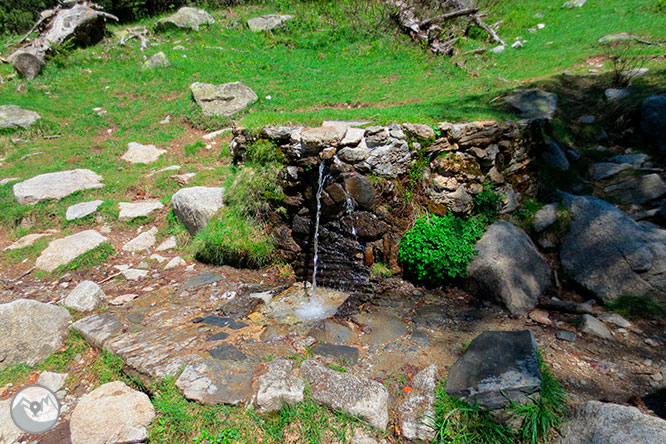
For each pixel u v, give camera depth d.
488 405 2.85
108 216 6.09
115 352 3.62
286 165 4.96
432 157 4.82
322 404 2.98
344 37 13.37
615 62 7.27
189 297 4.60
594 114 6.45
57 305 4.42
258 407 2.96
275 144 5.01
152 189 6.82
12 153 7.88
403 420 2.90
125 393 3.12
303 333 3.89
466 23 11.75
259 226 5.28
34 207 6.11
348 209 4.69
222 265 5.27
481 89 7.68
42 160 7.64
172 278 5.04
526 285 4.16
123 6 18.94
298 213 5.08
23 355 3.70
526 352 3.08
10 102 9.38
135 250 5.62
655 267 3.88
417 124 4.70
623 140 5.96
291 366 3.34
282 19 15.32
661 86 6.34
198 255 5.40
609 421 2.56
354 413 2.88
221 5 18.25
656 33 9.00
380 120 4.88
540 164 5.50
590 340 3.56
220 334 3.88
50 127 8.78
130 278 5.02
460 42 11.12
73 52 12.88
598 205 4.56
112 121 9.34
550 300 4.07
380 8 13.65
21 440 2.99
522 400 2.81
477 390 2.90
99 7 14.65
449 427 2.80
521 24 12.12
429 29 11.71
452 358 3.44
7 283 4.88
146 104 9.97
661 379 3.09
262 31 14.79
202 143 8.30
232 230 5.19
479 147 4.91
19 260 5.30
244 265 5.21
